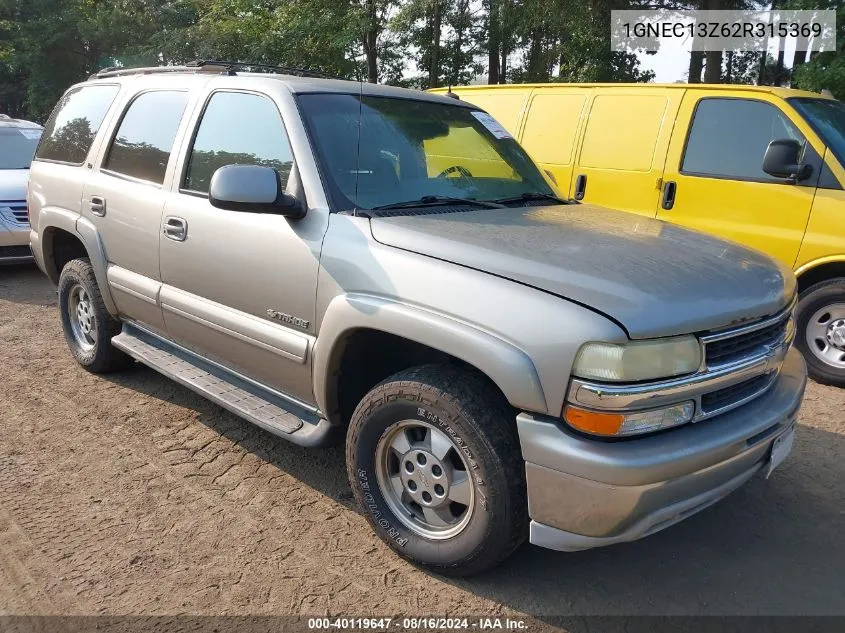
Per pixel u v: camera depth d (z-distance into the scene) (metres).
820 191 5.33
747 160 5.70
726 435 2.54
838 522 3.44
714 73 15.30
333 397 3.17
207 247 3.60
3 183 7.96
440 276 2.70
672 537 3.29
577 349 2.35
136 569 2.93
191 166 3.85
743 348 2.70
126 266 4.30
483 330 2.54
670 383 2.41
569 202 3.97
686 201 5.96
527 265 2.62
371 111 3.63
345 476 3.73
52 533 3.16
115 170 4.45
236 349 3.61
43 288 7.76
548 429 2.42
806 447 4.25
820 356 5.47
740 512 3.51
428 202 3.37
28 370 5.13
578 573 2.99
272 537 3.18
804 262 5.43
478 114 4.30
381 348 3.21
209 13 21.20
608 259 2.73
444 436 2.74
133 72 4.78
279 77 3.68
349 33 18.47
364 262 2.92
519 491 2.60
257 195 3.00
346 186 3.23
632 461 2.33
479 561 2.74
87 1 26.66
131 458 3.86
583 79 17.30
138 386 4.85
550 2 16.08
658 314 2.40
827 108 5.80
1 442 4.00
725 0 15.35
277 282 3.26
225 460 3.86
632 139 6.29
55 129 5.30
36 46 26.11
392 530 2.99
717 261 2.94
